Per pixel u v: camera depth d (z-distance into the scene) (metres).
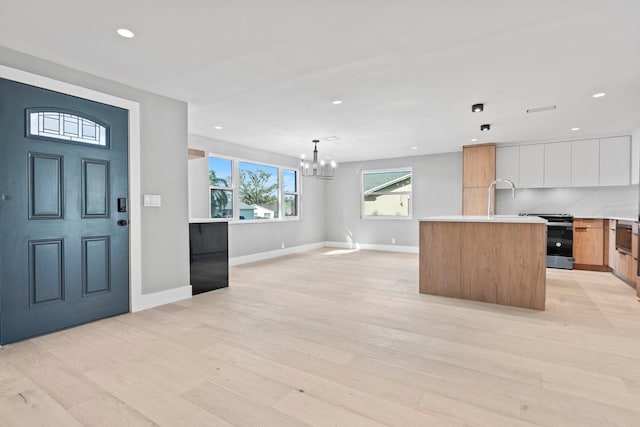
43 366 2.04
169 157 3.47
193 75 2.89
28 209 2.49
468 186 6.12
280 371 1.97
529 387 1.79
